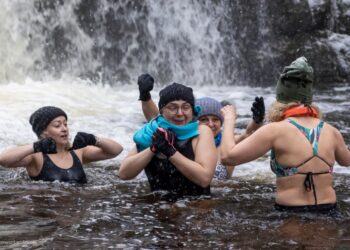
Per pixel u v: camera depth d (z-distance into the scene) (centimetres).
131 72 2222
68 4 2106
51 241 570
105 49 2184
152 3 2252
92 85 1995
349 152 682
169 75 2281
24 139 1120
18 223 628
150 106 806
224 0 2311
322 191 652
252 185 815
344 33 2384
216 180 837
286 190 657
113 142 838
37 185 790
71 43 2119
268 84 2270
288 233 595
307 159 645
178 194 736
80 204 704
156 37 2264
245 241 575
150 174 742
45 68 2062
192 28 2305
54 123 812
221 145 664
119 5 2198
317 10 2292
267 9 2278
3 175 835
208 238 584
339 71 2244
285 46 2259
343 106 1652
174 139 705
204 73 2302
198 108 739
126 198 730
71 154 832
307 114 664
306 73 658
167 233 598
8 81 1958
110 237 585
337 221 630
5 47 1978
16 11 2005
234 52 2302
